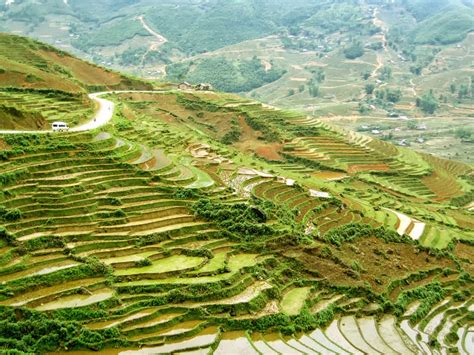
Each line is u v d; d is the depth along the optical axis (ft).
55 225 168.14
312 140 411.13
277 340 146.10
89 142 223.10
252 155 366.63
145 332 136.05
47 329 127.95
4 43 430.61
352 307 174.29
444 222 288.51
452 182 399.03
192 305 148.36
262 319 149.79
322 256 192.54
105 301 140.67
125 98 411.34
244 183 243.81
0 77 315.17
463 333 181.57
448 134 651.25
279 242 189.78
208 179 230.27
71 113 279.08
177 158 261.44
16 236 156.66
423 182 384.06
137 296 146.51
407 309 186.70
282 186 252.62
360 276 190.90
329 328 161.79
